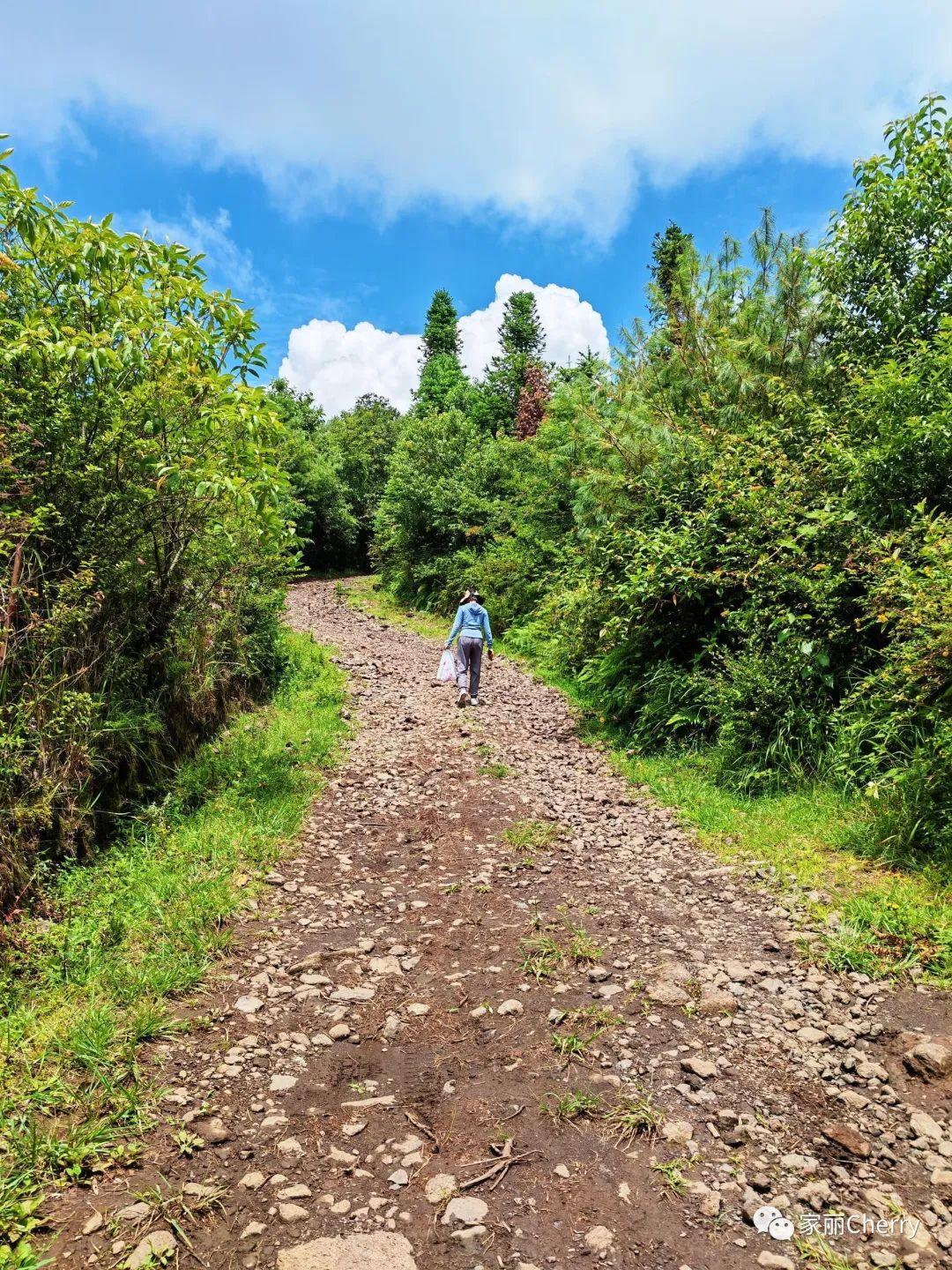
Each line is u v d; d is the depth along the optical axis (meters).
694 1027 3.23
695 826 5.63
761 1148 2.55
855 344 8.96
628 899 4.56
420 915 4.44
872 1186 2.38
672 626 7.93
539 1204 2.34
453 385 43.09
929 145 7.79
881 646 6.01
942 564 4.75
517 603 16.06
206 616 7.21
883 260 8.41
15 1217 2.23
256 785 6.09
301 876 4.89
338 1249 2.15
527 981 3.66
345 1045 3.18
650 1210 2.31
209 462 5.48
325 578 31.97
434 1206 2.33
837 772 5.54
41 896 4.04
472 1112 2.76
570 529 14.91
